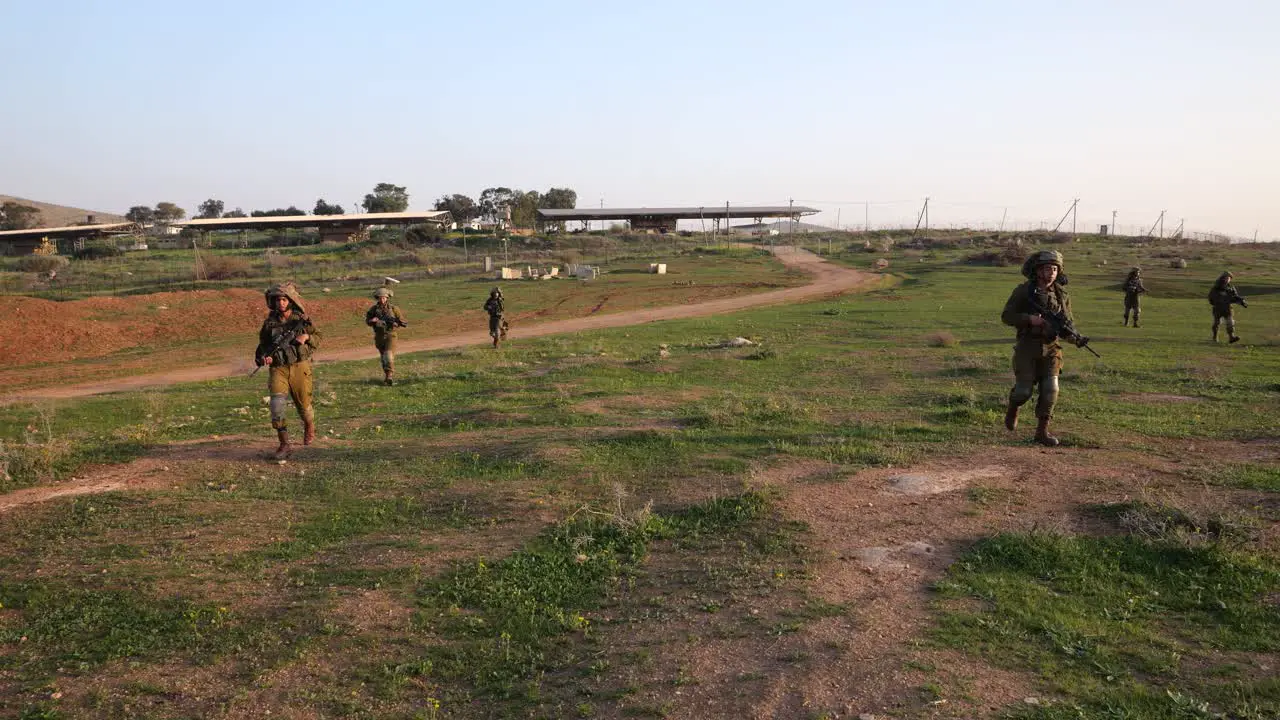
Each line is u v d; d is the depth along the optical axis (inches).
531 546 226.1
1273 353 703.1
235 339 1334.9
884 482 273.1
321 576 211.0
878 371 596.1
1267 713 134.0
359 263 3179.1
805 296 1943.9
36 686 160.9
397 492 283.4
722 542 223.6
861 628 168.9
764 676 152.3
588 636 175.2
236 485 299.3
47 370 1044.5
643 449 328.2
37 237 4790.8
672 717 140.7
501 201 7066.9
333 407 508.7
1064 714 134.7
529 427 396.8
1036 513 238.8
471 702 152.1
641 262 3339.1
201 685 160.4
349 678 161.9
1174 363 614.9
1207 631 165.5
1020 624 170.2
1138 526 218.2
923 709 137.8
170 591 202.5
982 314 1231.5
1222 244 4375.0
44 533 247.6
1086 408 418.9
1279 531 212.4
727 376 586.9
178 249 4293.8
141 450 360.8
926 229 5915.4
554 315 1621.6
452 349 1043.3
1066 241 4421.8
